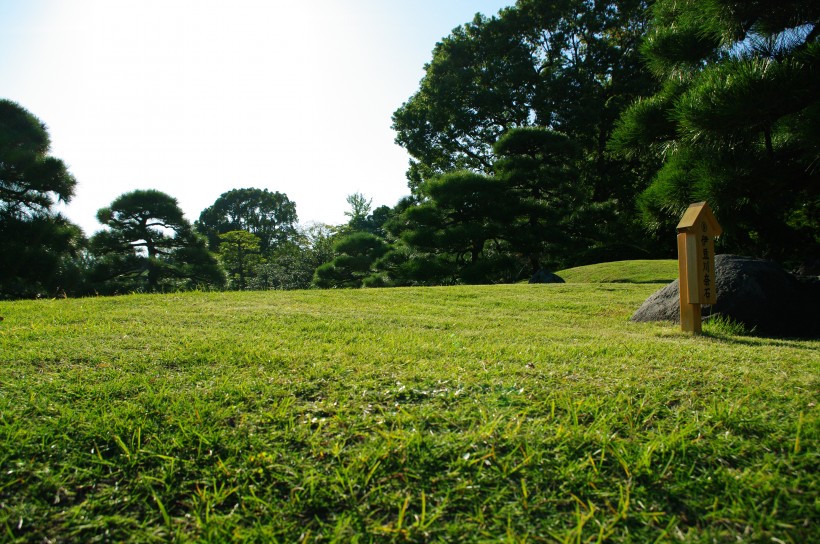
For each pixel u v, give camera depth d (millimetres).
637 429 2711
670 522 2016
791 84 6078
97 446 2531
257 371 3631
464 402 3066
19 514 2076
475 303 8922
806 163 6824
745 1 6789
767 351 4543
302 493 2215
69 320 6035
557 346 4695
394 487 2268
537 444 2525
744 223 8539
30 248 20719
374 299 9211
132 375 3520
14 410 2871
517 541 1935
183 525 2049
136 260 25797
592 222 23469
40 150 23750
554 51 32406
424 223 23453
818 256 9609
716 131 6695
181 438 2580
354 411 2928
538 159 23859
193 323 5879
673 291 7129
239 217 71312
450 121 32562
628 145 8609
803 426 2645
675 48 8062
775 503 2082
